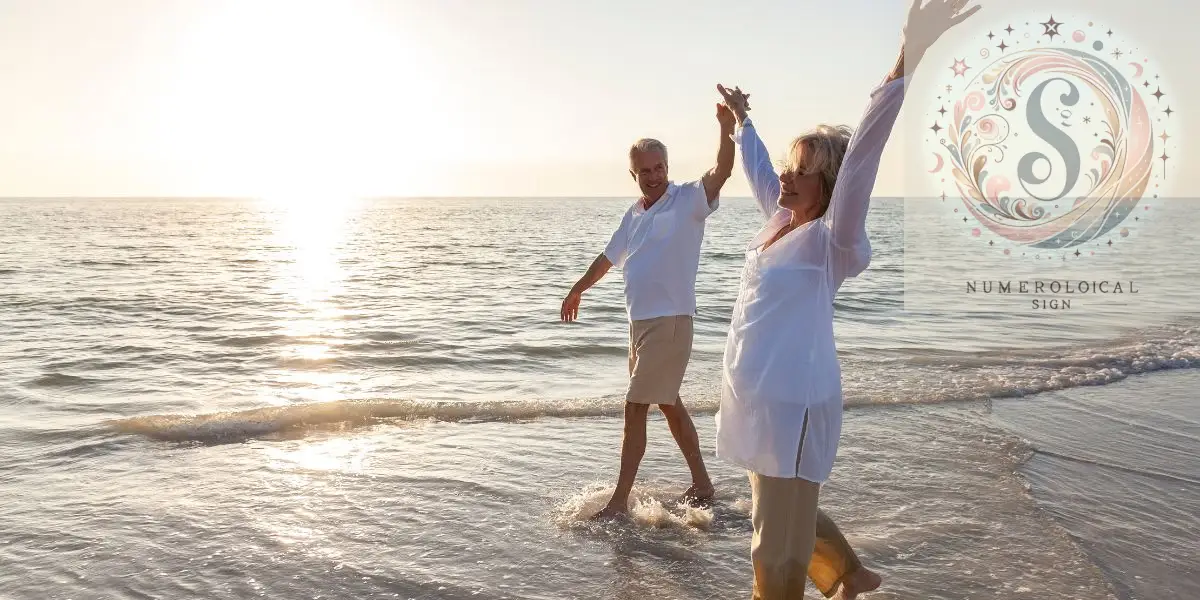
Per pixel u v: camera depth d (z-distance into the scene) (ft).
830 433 7.07
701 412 17.92
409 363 25.12
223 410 18.29
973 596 8.94
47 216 256.93
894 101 6.27
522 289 51.93
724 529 11.07
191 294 47.44
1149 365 23.04
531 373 23.61
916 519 11.31
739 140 9.10
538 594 9.09
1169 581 9.34
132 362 24.66
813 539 7.17
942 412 17.71
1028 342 28.14
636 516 11.43
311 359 25.54
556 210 427.33
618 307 40.57
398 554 10.17
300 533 10.84
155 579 9.42
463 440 15.56
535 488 12.77
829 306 7.09
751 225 196.03
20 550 10.22
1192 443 15.29
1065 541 10.44
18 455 14.39
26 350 26.71
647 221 11.59
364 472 13.51
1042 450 14.78
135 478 13.15
